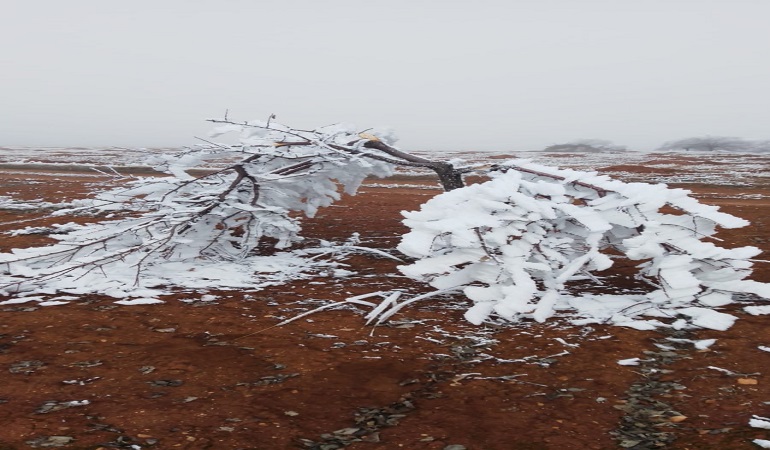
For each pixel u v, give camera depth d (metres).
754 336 6.50
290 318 7.23
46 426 4.38
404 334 6.68
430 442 4.25
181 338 6.46
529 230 7.88
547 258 7.87
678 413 4.71
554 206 8.19
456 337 6.57
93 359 5.79
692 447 4.15
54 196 20.30
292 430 4.41
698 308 7.18
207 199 9.95
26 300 7.80
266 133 11.53
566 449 4.15
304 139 11.18
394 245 11.77
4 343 6.20
